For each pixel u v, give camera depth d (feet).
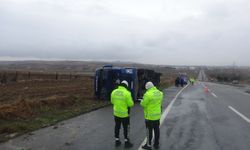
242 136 39.65
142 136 38.27
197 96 111.14
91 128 42.86
